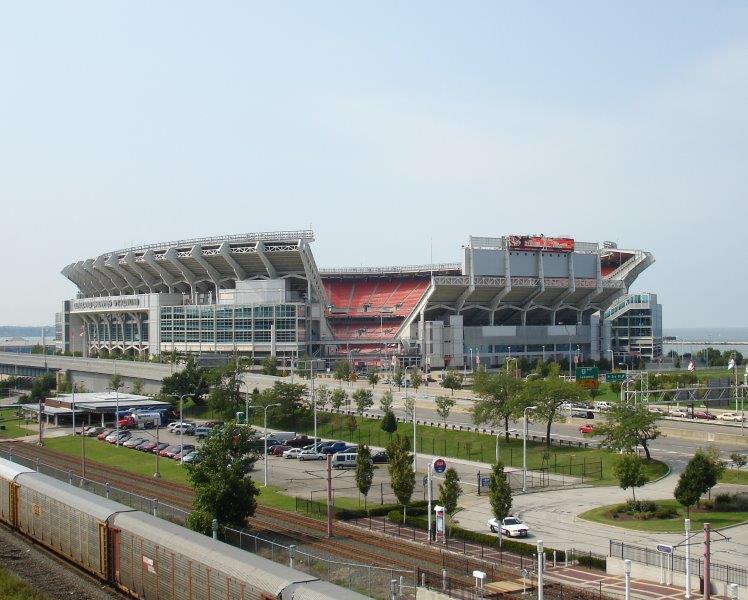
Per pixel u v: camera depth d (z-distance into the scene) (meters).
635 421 96.12
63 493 59.28
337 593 36.72
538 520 73.81
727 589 50.84
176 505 78.81
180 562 44.97
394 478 74.56
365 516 76.00
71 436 139.00
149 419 148.12
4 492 69.12
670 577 54.28
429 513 67.56
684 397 159.50
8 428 153.38
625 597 49.28
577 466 100.12
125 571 50.44
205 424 143.75
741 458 92.94
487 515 76.88
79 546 55.78
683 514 74.62
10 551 61.78
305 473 101.00
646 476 84.00
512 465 102.75
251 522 72.25
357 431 132.50
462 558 59.88
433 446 113.06
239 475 64.88
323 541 65.19
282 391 141.50
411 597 49.94
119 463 109.94
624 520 73.06
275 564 41.47
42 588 52.34
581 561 59.66
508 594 49.69
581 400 113.62
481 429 125.44
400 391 174.50
